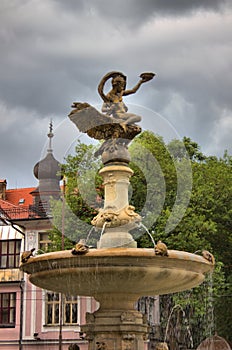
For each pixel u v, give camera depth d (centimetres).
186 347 2258
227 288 2541
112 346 869
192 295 2259
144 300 2178
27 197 4166
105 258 789
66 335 3078
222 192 2617
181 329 2275
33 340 3253
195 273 862
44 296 3300
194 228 2208
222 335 2470
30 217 3472
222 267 2589
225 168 2759
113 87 904
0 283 3441
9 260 3516
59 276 831
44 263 830
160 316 2264
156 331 2222
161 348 941
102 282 827
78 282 836
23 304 3353
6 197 4203
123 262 794
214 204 2544
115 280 819
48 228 3447
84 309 3058
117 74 903
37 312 3297
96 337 880
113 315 879
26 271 884
